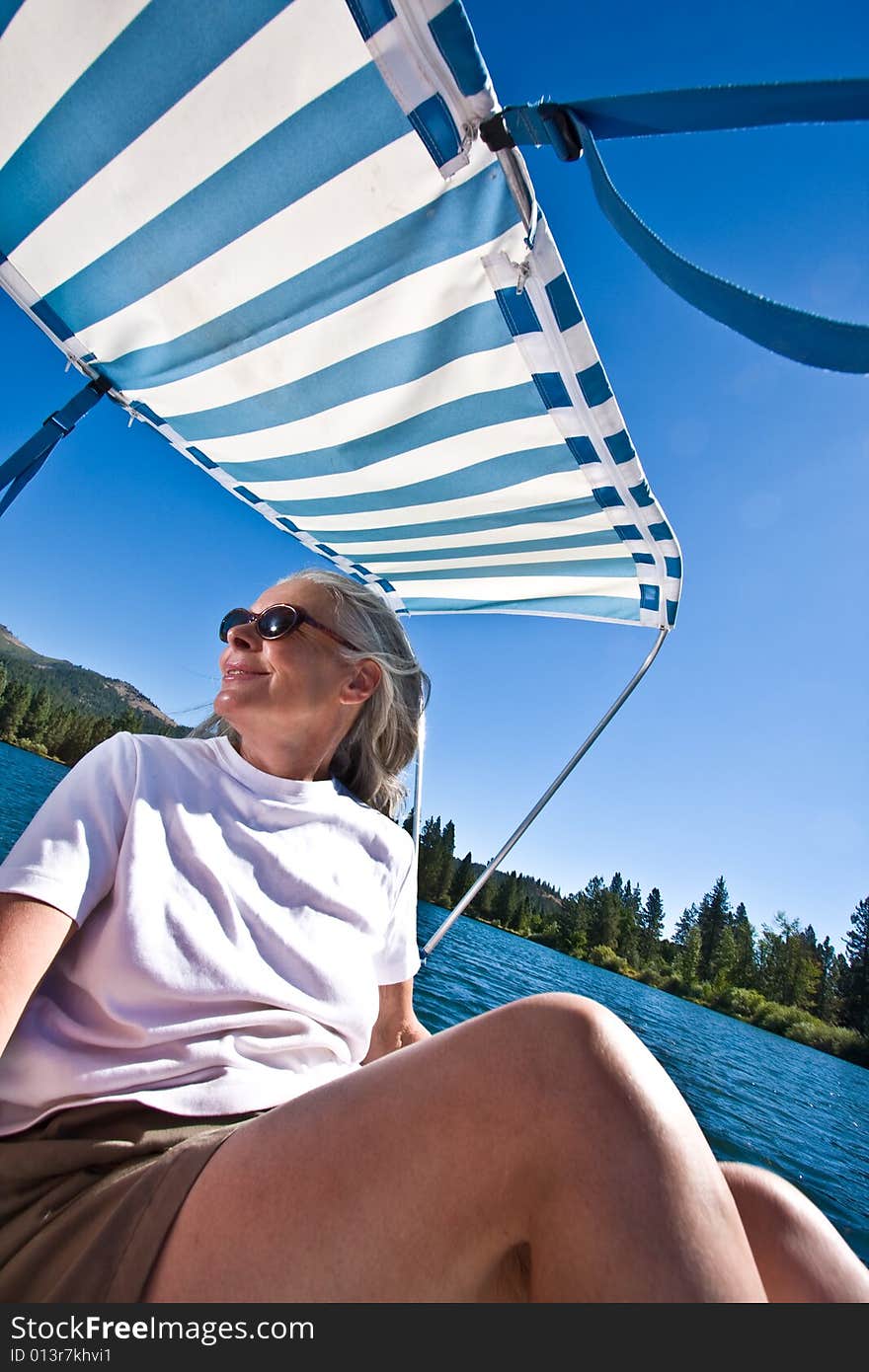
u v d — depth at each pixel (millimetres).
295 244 1728
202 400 2393
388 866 1279
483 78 1204
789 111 969
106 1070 853
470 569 2984
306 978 1039
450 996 10266
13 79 1561
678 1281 486
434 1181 583
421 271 1691
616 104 1102
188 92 1468
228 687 1330
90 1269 626
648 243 1070
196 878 1012
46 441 2338
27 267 2078
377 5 1151
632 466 1998
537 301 1640
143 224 1812
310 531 3100
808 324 910
